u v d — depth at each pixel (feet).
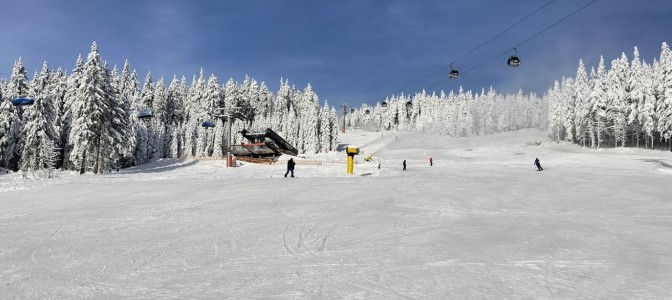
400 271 20.68
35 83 219.82
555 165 155.12
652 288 17.69
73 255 24.82
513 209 43.09
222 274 20.76
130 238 29.71
